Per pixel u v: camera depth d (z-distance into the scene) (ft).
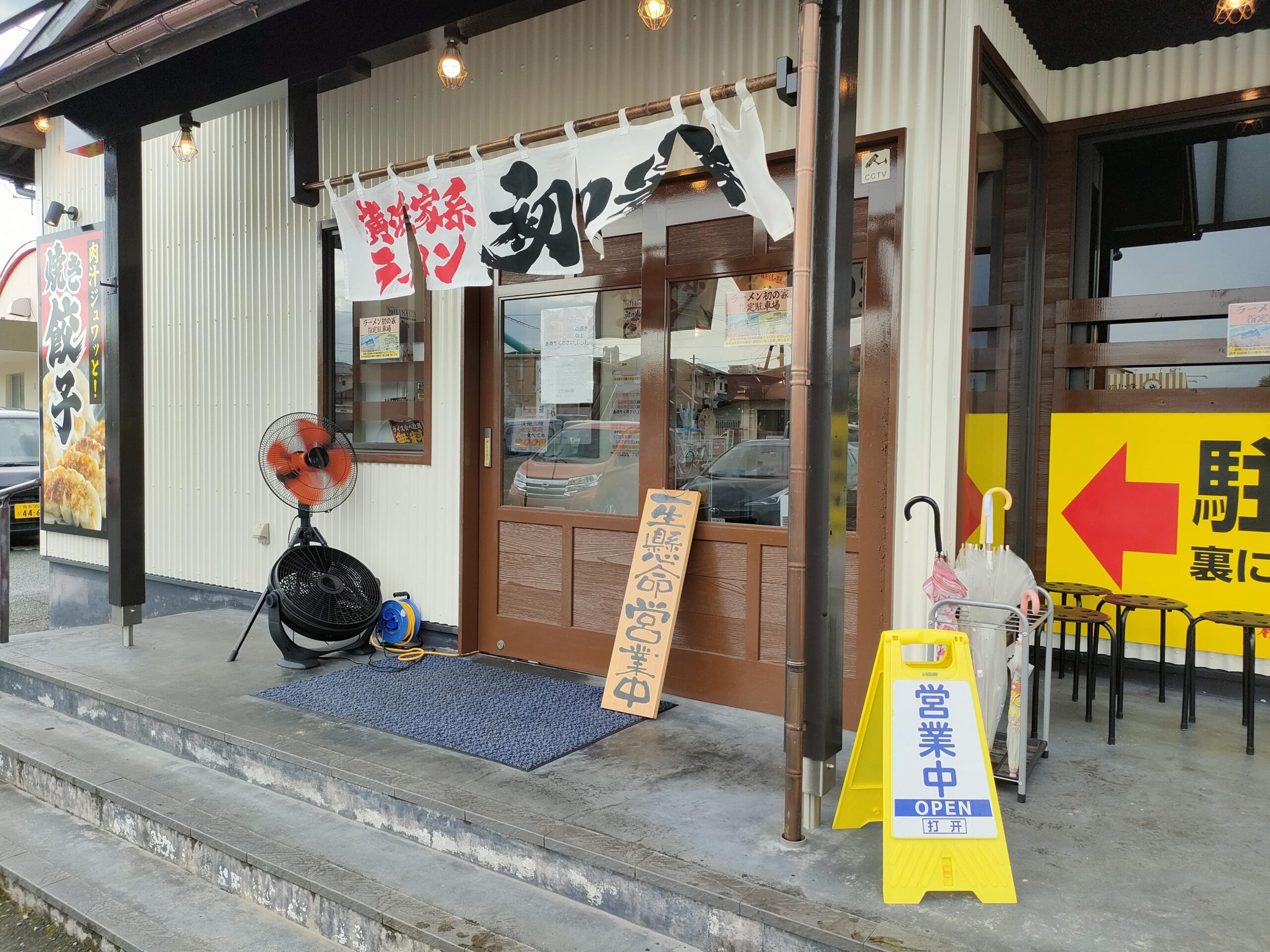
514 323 15.67
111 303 16.55
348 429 18.25
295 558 15.66
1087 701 12.38
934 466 11.37
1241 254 13.46
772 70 12.78
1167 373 13.91
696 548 13.65
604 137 11.55
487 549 16.15
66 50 13.92
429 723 12.37
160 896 10.23
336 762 10.98
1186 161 13.83
